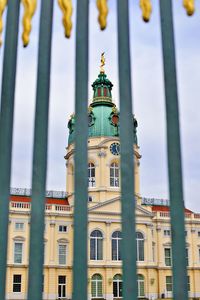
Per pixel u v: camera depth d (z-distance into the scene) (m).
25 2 5.50
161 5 5.23
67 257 46.66
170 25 5.15
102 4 5.27
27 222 45.75
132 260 4.58
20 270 44.41
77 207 4.77
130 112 4.99
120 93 5.05
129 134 4.93
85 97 5.09
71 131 52.72
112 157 50.69
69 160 52.03
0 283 4.75
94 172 50.62
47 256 45.84
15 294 43.41
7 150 5.11
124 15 5.27
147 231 48.78
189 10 5.14
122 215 4.72
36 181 4.96
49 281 45.16
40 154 5.03
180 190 4.68
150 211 49.38
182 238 4.57
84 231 4.71
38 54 5.32
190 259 50.56
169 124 4.88
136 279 4.55
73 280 4.60
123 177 4.82
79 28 5.30
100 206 47.72
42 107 5.16
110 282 46.12
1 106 5.23
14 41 5.41
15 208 45.47
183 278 4.46
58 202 50.53
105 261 46.66
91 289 45.56
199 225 52.00
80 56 5.21
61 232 46.97
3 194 4.98
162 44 5.12
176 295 4.43
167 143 4.84
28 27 5.45
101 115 51.97
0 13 5.62
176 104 4.91
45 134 5.10
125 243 4.63
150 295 47.16
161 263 48.91
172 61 5.04
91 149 50.94
